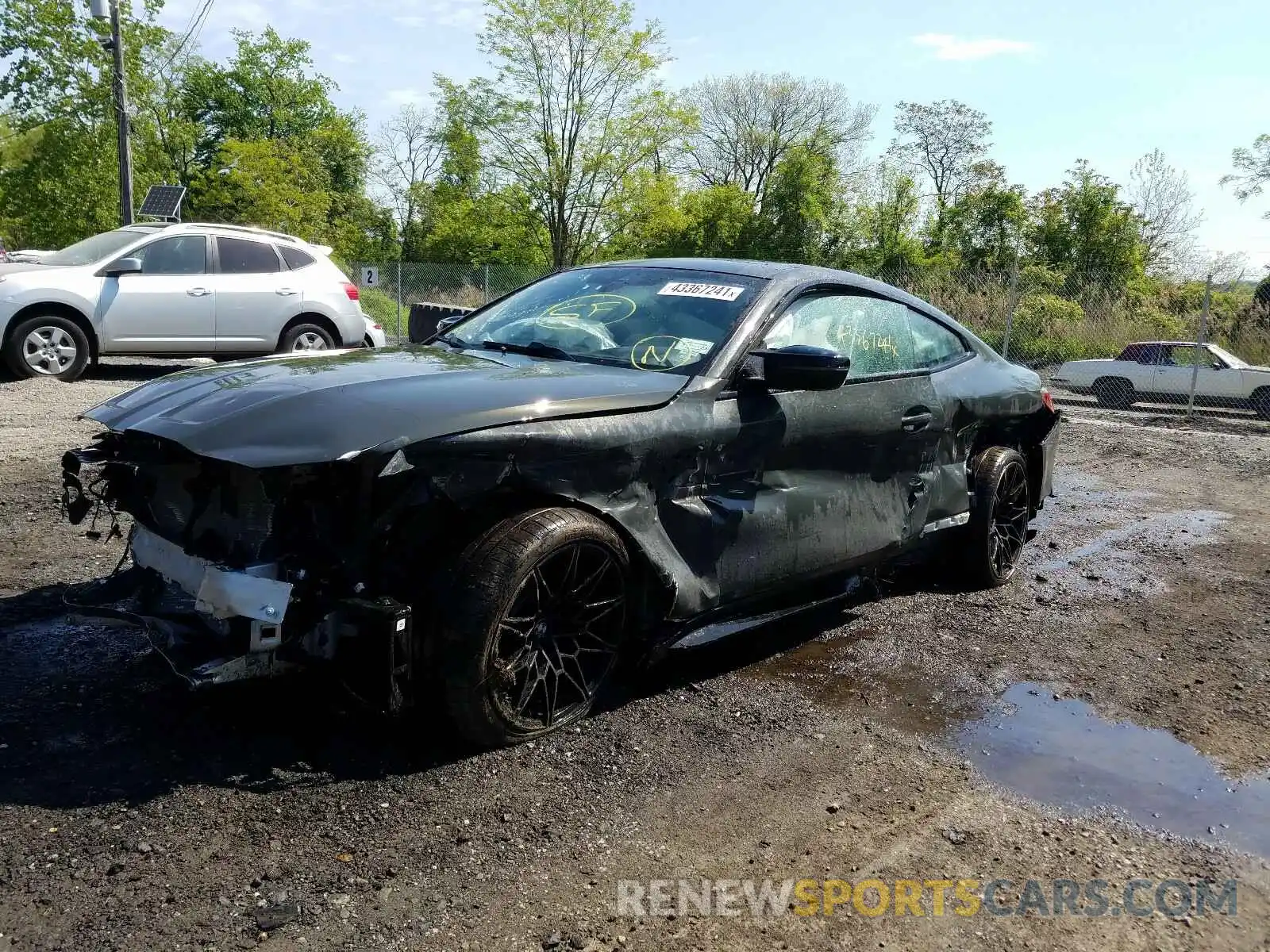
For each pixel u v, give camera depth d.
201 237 10.85
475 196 42.00
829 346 4.07
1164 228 32.09
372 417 2.80
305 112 52.28
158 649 2.98
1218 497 7.95
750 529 3.61
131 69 22.89
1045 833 2.85
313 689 3.35
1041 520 6.86
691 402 3.42
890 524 4.27
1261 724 3.65
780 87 49.38
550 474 3.02
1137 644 4.43
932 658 4.14
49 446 7.07
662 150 35.44
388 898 2.35
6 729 3.02
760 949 2.27
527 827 2.69
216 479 2.96
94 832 2.52
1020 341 17.09
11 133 23.09
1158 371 16.03
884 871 2.61
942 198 41.25
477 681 2.90
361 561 2.84
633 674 3.75
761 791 2.98
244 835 2.55
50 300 9.95
